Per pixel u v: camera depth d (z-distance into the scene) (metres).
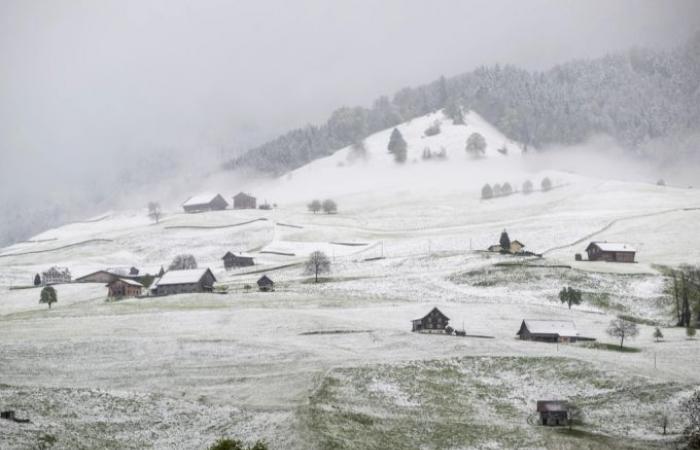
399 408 79.94
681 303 138.00
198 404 79.25
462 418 78.62
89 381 87.31
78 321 122.44
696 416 77.25
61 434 68.81
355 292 151.12
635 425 77.31
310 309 132.62
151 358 97.50
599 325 122.94
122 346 103.12
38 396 78.56
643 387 85.94
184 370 91.94
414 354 99.06
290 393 81.69
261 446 61.12
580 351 102.69
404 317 126.06
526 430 75.56
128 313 131.12
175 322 120.19
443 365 93.50
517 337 113.44
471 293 149.25
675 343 109.88
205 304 138.50
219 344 103.81
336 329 113.50
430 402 82.75
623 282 151.50
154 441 69.88
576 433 74.88
